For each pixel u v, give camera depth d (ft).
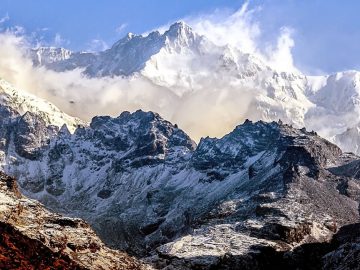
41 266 200.64
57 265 207.10
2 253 198.59
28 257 203.92
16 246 209.87
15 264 194.80
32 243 222.69
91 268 580.71
